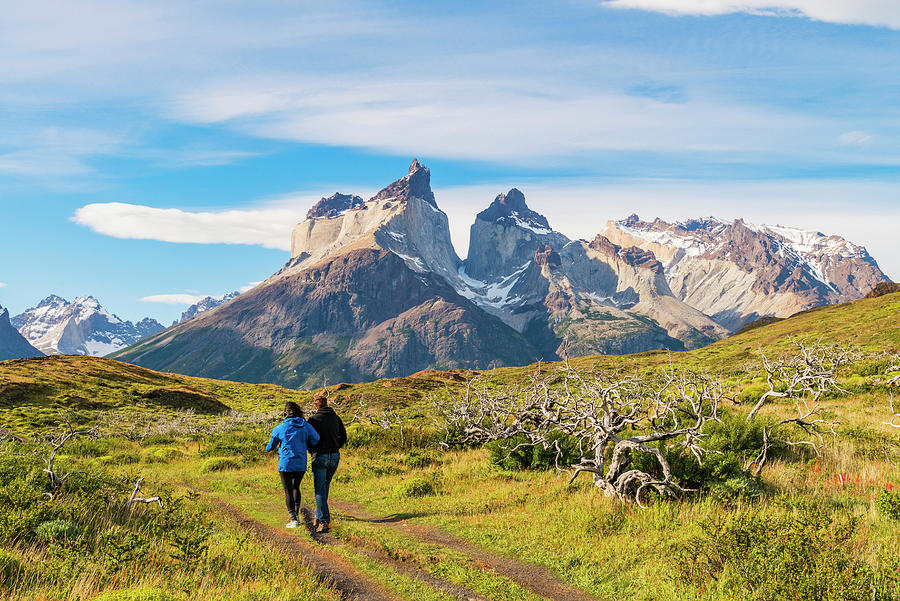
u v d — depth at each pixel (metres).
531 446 16.53
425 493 15.39
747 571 7.14
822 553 6.84
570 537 10.09
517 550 9.88
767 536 7.63
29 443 22.75
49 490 10.42
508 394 19.66
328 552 9.14
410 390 64.75
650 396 12.04
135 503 10.88
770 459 14.62
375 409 50.19
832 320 101.19
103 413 53.97
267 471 20.83
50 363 80.62
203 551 8.01
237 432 38.78
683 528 9.58
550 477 15.17
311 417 10.87
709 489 11.20
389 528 11.59
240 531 9.91
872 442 16.27
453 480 16.44
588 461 12.52
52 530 8.15
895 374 29.70
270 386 105.75
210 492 16.53
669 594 7.53
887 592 6.30
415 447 23.42
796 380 15.38
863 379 30.06
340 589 7.41
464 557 9.36
